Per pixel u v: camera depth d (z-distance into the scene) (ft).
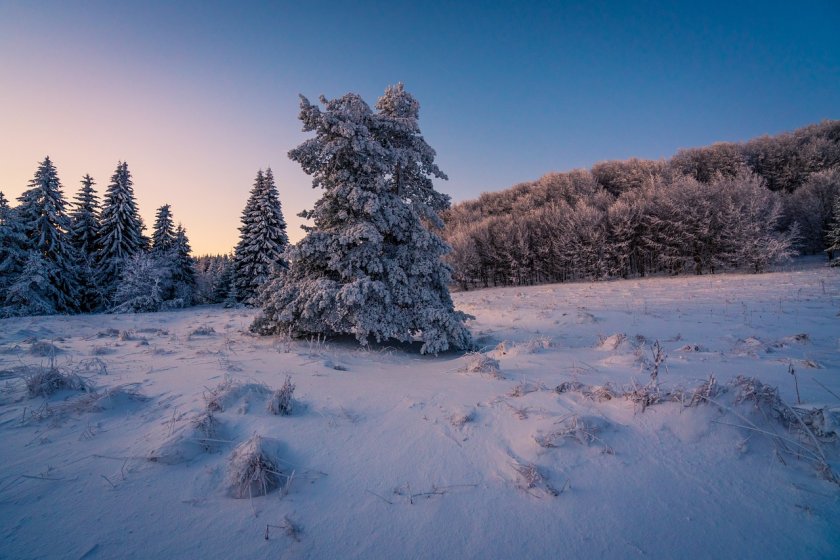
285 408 13.02
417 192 40.37
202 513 7.91
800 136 206.69
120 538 7.12
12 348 26.53
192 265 129.90
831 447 9.07
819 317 38.70
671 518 7.67
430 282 35.35
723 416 10.46
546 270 171.42
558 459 9.68
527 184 268.41
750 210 122.21
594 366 18.60
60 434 11.24
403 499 8.44
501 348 26.22
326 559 6.77
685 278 115.34
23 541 6.89
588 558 6.79
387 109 37.93
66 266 94.12
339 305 30.30
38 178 94.38
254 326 34.27
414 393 15.47
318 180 34.99
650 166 217.36
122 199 108.68
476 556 6.89
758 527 7.32
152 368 19.58
